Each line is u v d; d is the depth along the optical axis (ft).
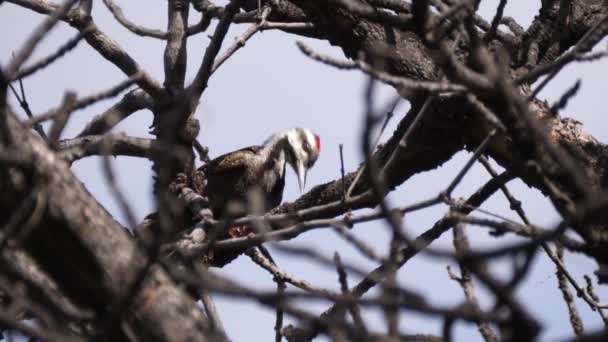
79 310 24.06
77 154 31.09
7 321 21.52
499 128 28.07
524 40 39.63
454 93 27.35
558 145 35.47
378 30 38.42
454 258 20.67
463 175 30.63
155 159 27.14
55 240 24.67
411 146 39.22
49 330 22.30
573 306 34.78
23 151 24.31
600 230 29.17
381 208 22.03
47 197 24.34
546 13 39.91
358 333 21.80
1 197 24.13
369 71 22.31
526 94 36.94
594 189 34.19
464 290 27.61
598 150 35.19
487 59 23.77
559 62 28.17
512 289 20.25
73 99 24.56
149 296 24.95
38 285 23.27
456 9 26.89
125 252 25.03
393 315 21.63
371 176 21.94
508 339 20.15
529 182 34.88
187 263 26.20
